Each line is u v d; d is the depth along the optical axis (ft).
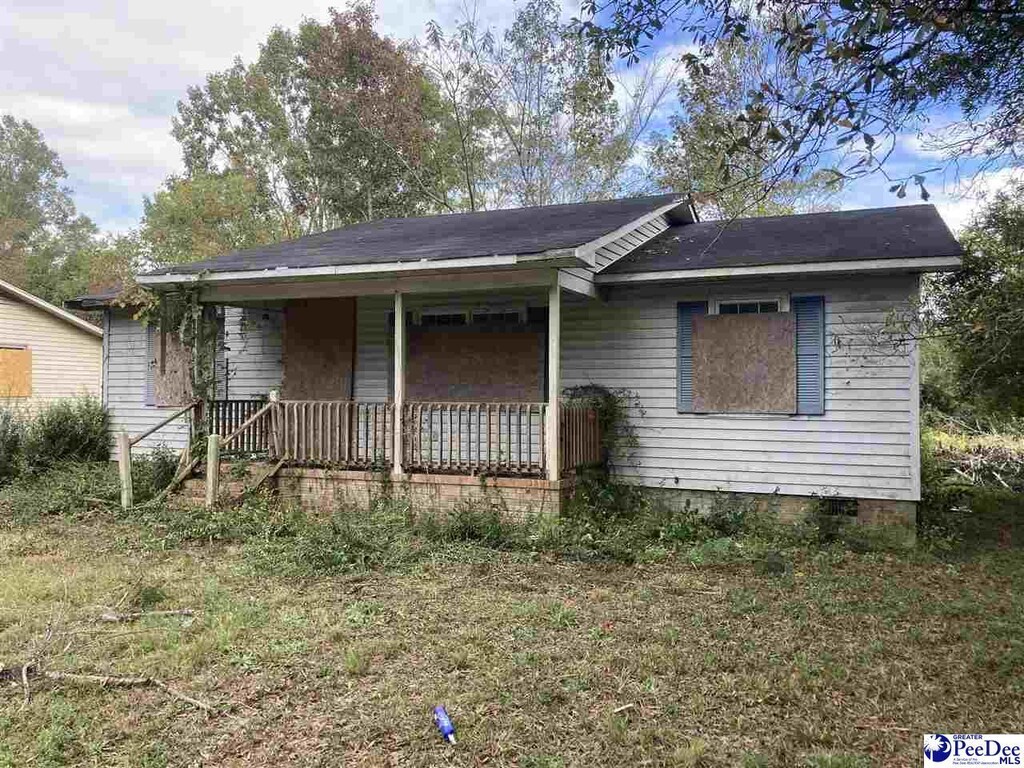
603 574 23.91
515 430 34.40
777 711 13.87
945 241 28.19
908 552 27.61
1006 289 25.63
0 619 19.02
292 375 40.22
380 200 99.09
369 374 38.50
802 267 28.30
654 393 33.06
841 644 17.40
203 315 36.14
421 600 20.95
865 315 29.37
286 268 30.91
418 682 15.20
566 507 29.27
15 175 182.50
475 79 88.58
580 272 30.55
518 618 19.30
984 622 19.02
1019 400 39.83
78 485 36.09
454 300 36.70
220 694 14.70
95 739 12.86
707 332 32.09
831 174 17.02
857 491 29.53
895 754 12.30
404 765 12.03
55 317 70.85
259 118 120.67
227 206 103.60
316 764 12.05
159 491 35.01
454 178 100.01
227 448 34.88
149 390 45.50
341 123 98.89
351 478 32.09
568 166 87.76
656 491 32.94
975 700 14.30
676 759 12.02
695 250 33.40
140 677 15.37
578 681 15.12
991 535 31.37
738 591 21.81
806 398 30.42
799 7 16.97
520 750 12.46
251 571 23.93
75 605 20.39
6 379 65.98
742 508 30.94
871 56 15.49
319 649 17.08
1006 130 20.95
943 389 55.52
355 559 24.98
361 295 31.99
